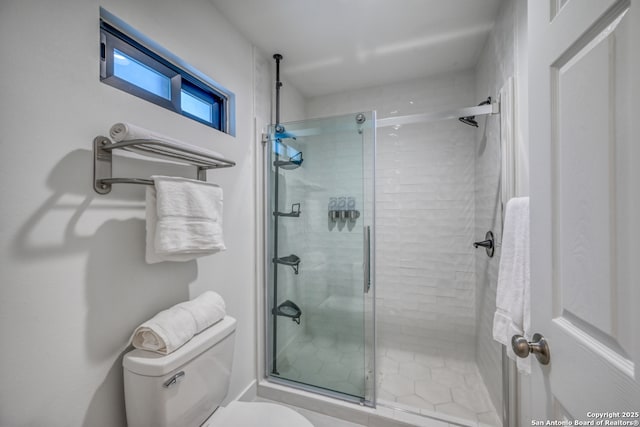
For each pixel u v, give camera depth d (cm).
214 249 109
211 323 109
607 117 43
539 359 61
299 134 177
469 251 202
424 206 213
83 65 81
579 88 49
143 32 101
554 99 57
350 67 200
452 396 162
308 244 183
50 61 73
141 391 84
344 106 237
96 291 84
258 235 172
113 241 89
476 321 198
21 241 68
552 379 58
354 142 168
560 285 56
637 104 38
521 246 97
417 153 214
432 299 212
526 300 93
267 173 182
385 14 146
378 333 225
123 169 93
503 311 107
